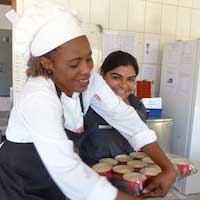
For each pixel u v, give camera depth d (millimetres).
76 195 537
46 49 583
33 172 658
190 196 2199
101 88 890
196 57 2109
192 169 849
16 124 638
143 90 2295
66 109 698
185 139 2246
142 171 788
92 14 2229
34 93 584
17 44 635
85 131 917
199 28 2625
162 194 742
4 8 3139
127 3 2320
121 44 2361
